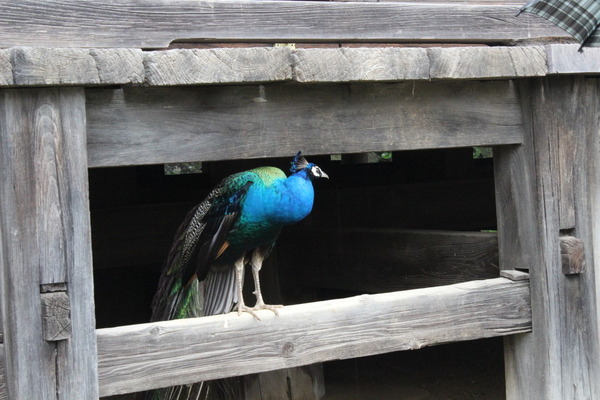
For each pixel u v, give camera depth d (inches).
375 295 389.7
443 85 394.0
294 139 360.5
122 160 327.3
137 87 326.3
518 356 431.8
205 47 365.4
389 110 381.1
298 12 370.9
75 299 313.7
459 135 398.9
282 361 362.6
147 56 315.3
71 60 301.3
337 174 624.1
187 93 338.0
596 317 429.7
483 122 405.1
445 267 475.8
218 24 354.9
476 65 377.7
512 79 410.3
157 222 539.2
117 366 329.1
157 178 595.2
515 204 425.1
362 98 374.3
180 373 342.3
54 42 325.7
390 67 357.1
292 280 553.6
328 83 360.8
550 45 397.4
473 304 407.2
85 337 316.2
